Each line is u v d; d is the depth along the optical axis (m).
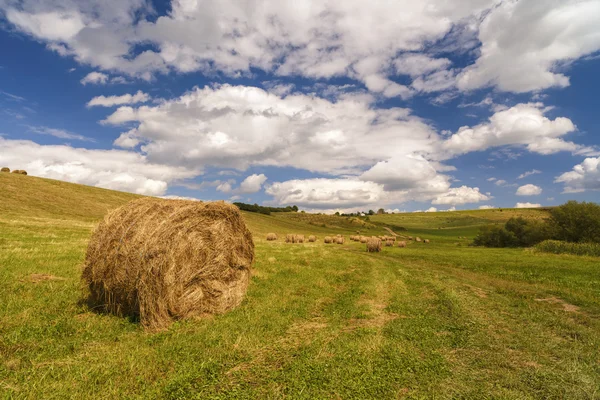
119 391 4.30
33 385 4.24
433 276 15.11
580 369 5.42
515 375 5.17
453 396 4.54
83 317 7.09
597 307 9.78
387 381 4.88
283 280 12.20
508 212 141.75
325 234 69.62
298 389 4.55
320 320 7.83
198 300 7.94
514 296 11.27
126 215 7.84
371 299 10.09
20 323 6.25
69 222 29.31
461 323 7.72
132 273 7.04
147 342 6.07
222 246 8.73
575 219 41.56
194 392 4.39
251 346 5.91
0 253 12.22
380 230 96.56
